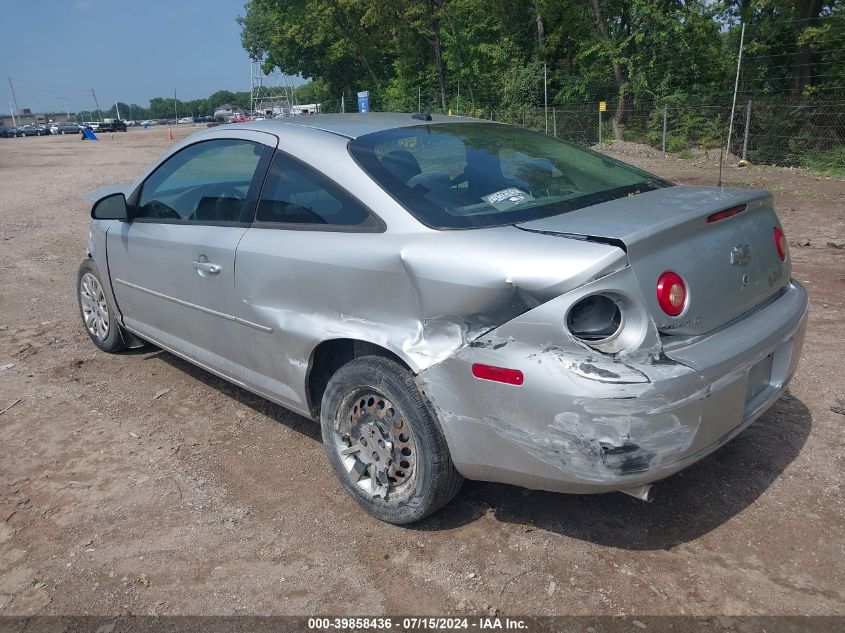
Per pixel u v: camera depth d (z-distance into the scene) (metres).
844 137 18.12
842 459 3.47
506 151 3.45
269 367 3.53
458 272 2.58
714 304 2.65
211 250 3.68
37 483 3.52
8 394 4.59
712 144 20.16
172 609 2.64
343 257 2.98
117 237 4.52
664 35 22.86
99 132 82.62
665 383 2.33
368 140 3.30
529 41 30.20
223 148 3.86
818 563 2.76
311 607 2.63
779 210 10.91
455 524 3.09
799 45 20.09
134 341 5.25
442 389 2.69
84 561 2.92
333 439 3.23
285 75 50.84
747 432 3.77
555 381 2.37
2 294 7.04
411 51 34.06
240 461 3.70
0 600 2.71
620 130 24.25
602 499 3.24
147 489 3.45
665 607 2.56
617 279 2.36
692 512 3.11
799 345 3.11
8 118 149.25
